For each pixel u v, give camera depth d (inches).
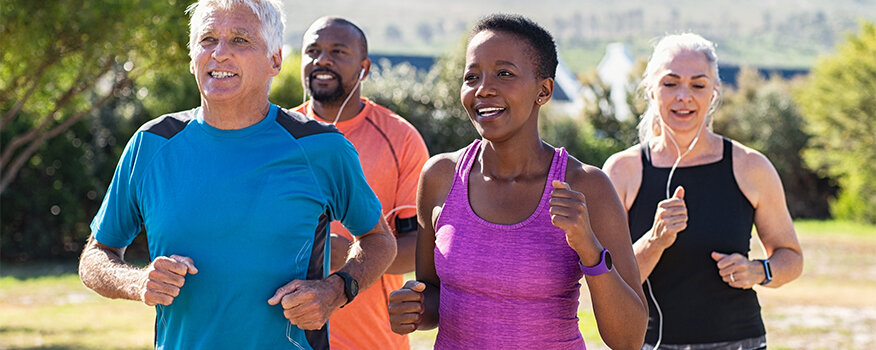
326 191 109.4
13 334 368.8
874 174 1044.5
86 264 110.1
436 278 111.6
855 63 1083.3
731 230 144.8
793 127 1139.9
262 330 102.9
